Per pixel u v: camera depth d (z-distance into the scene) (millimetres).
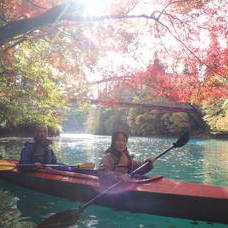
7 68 8602
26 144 5324
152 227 3178
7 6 5355
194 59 5277
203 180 6020
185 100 5824
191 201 3318
